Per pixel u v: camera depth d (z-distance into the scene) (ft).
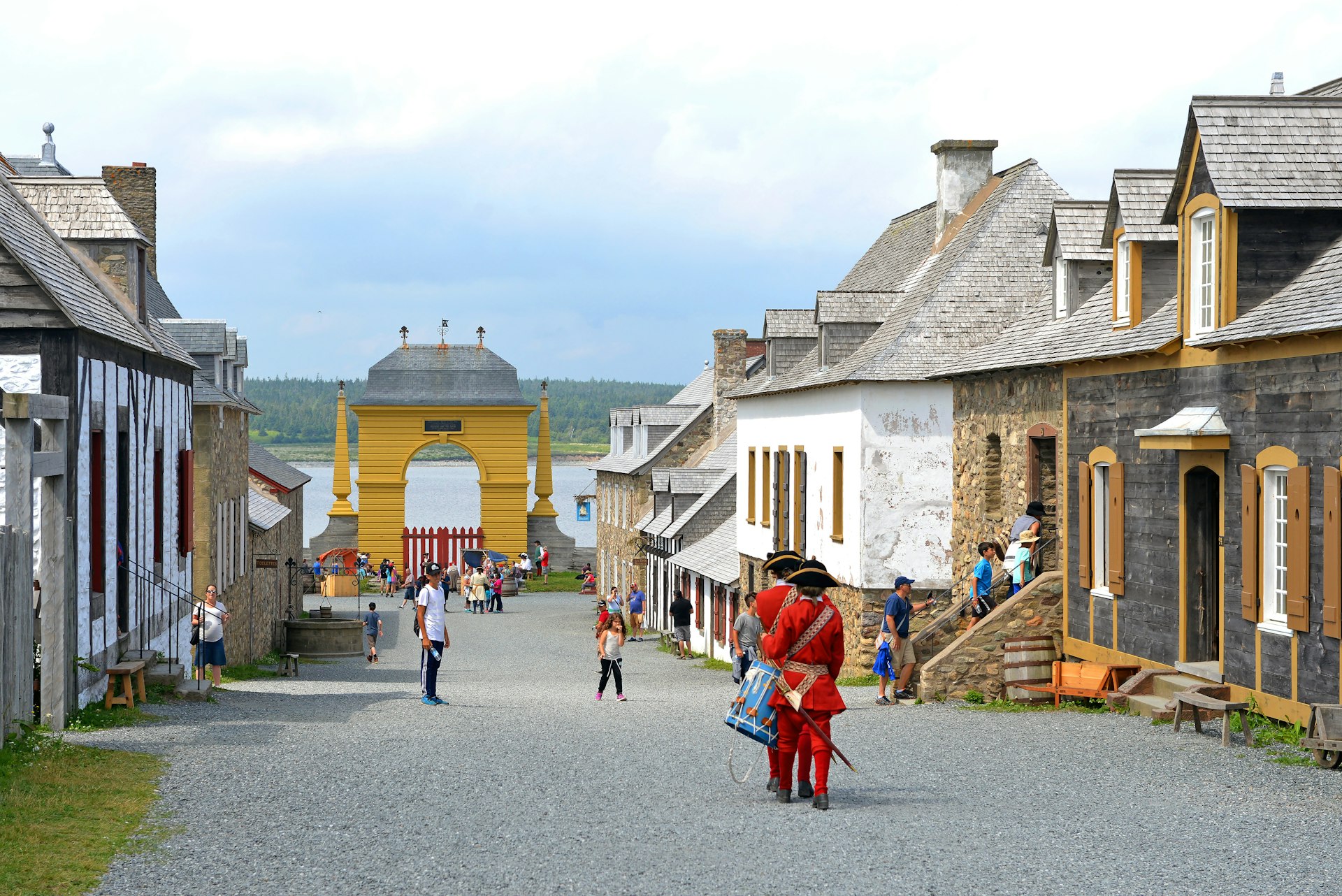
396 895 26.50
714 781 39.40
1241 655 50.67
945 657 65.31
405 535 245.04
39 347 53.06
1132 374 60.13
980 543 74.13
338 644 125.90
